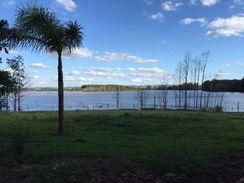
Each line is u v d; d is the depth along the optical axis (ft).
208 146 41.78
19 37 45.39
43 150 36.58
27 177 26.68
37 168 28.55
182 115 93.20
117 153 35.58
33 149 36.83
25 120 75.31
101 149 38.06
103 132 55.52
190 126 66.39
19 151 33.09
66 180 26.18
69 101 328.70
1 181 26.11
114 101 333.62
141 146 40.98
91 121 72.84
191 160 33.17
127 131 57.82
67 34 50.31
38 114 97.30
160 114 94.84
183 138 49.67
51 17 49.73
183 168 30.94
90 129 59.57
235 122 75.87
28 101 331.98
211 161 34.06
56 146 39.75
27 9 49.08
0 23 36.81
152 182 27.78
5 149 35.78
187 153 36.70
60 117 51.72
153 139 48.08
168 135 53.16
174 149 38.88
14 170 28.50
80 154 34.71
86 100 360.28
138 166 30.63
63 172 27.43
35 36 49.83
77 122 71.20
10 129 57.21
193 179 29.22
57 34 49.42
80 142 43.47
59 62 51.55
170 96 345.72
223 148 40.55
